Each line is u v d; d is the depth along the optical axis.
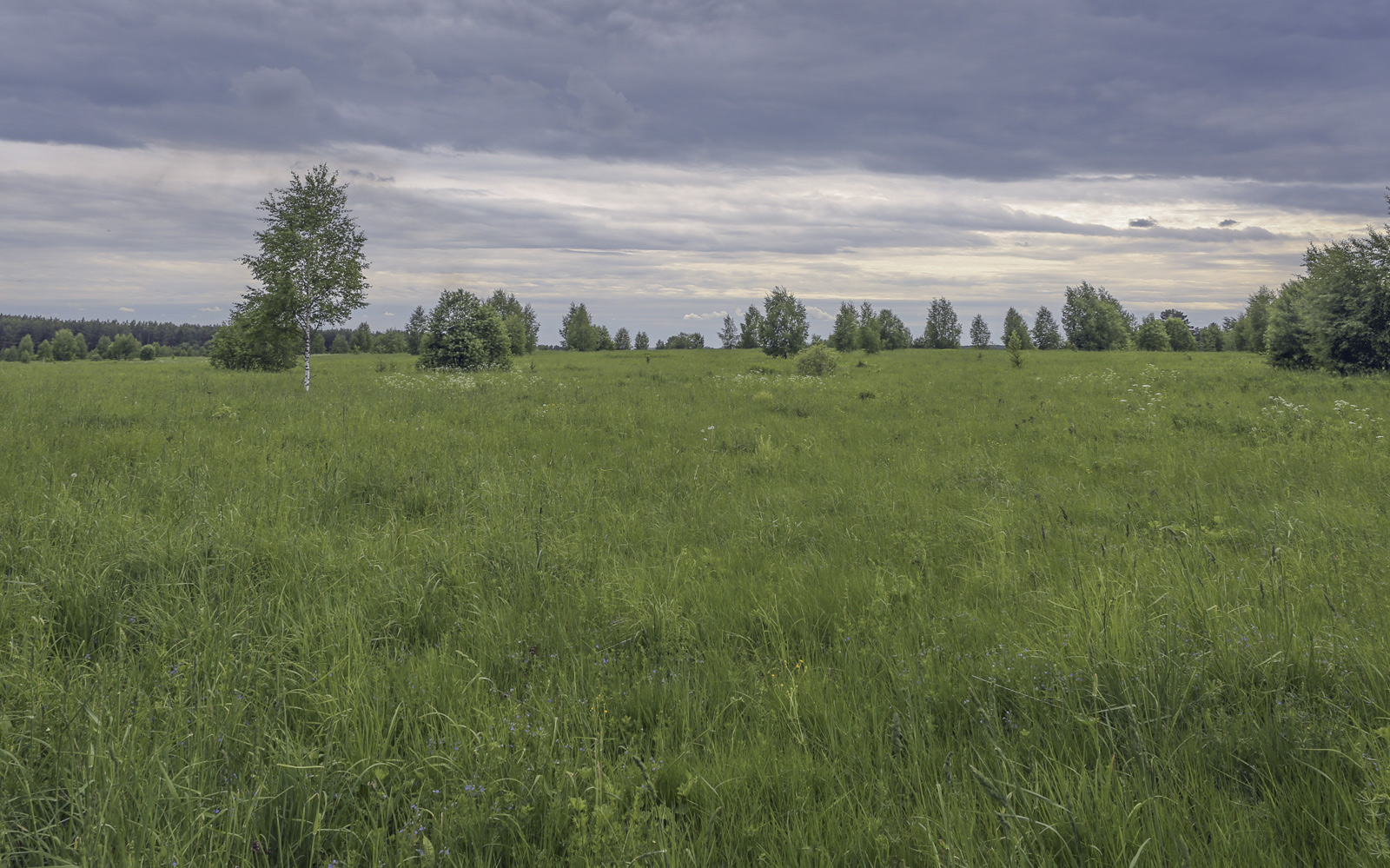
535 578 5.28
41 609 4.25
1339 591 4.69
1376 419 13.90
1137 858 2.17
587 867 2.26
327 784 2.71
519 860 2.40
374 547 5.71
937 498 8.20
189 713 3.11
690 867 2.34
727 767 2.88
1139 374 30.30
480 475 8.70
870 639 4.22
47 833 2.33
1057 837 2.41
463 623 4.47
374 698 3.37
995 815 2.45
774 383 27.91
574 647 4.16
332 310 24.28
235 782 2.67
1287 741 2.90
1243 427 13.77
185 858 2.29
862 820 2.54
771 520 7.08
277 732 3.04
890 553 6.04
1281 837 2.44
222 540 5.59
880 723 3.23
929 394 22.80
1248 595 4.52
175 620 4.21
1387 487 8.16
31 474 7.62
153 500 7.12
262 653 3.80
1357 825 2.38
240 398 17.72
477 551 5.77
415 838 2.38
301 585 4.95
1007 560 5.72
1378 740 2.82
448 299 40.28
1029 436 13.52
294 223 24.39
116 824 2.37
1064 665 3.55
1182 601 4.41
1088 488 8.81
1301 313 31.22
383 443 11.22
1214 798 2.60
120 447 9.77
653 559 5.80
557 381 30.62
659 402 19.44
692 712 3.37
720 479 9.30
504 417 15.00
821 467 10.25
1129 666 3.47
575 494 8.09
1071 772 2.74
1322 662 3.54
